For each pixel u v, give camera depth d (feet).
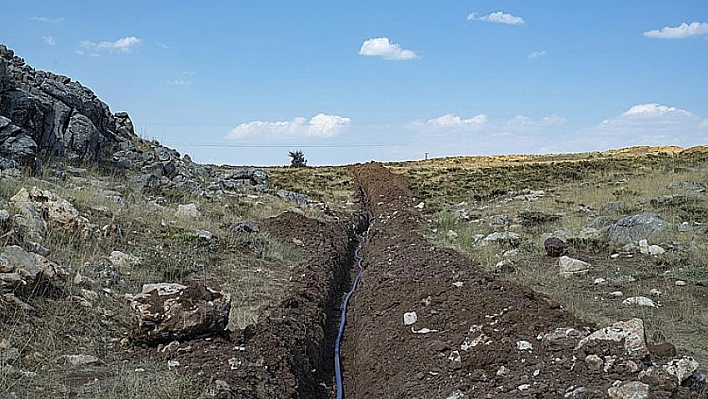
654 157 164.66
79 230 38.63
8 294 26.68
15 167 53.16
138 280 36.65
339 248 63.41
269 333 30.45
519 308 32.09
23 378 21.80
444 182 132.16
